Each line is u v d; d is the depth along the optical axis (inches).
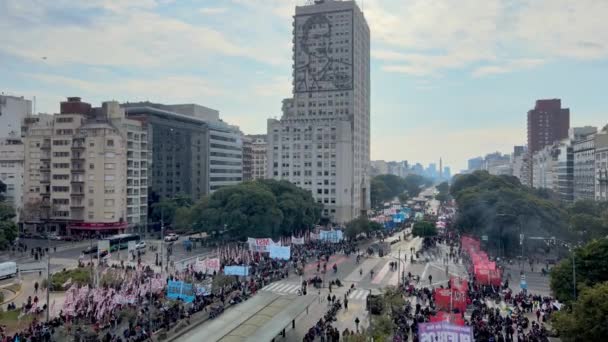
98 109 6018.7
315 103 7829.7
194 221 5078.7
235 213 4714.6
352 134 7662.4
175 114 7022.6
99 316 2310.5
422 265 4202.8
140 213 6023.6
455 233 5959.6
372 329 2030.0
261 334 1932.8
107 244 3909.9
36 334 2071.9
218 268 2979.8
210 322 2180.1
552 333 2193.7
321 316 2650.1
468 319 2420.0
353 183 7701.8
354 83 7755.9
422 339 1670.8
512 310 2546.8
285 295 2591.0
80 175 5570.9
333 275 3740.2
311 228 5826.8
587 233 4333.2
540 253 4662.9
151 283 2664.9
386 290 2736.2
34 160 5831.7
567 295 2333.9
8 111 6845.5
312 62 7839.6
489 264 3233.3
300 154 7504.9
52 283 3034.0
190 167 7534.5
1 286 3193.9
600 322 1704.0
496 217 4586.6
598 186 6752.0
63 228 5649.6
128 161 5807.1
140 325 2263.8
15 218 5659.5
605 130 7337.6
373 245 5019.7
